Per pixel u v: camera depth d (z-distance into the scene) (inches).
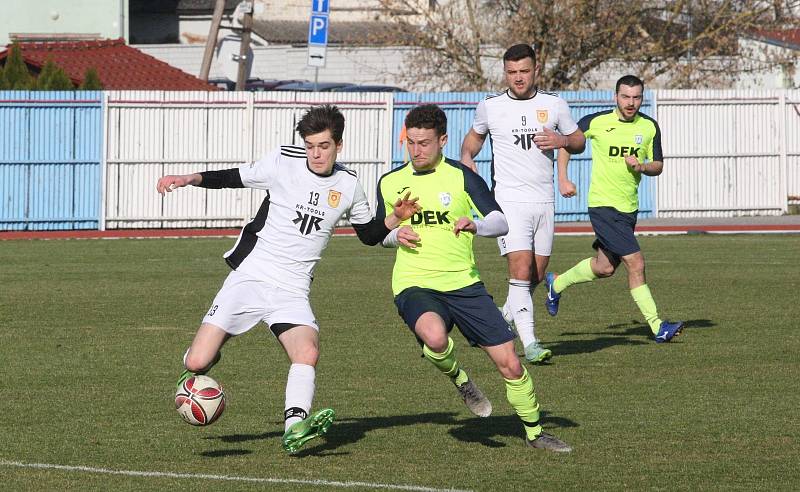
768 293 1745.8
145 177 3142.2
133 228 3152.1
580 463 776.3
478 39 4148.6
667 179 3415.4
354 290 1822.1
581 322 1498.5
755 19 4116.6
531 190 1186.0
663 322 1304.1
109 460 783.1
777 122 3425.2
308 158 786.2
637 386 1055.6
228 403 984.3
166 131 3137.3
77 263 2284.7
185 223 3181.6
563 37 4010.8
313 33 3383.4
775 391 1024.2
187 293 1787.6
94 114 3097.9
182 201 3171.8
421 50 4286.4
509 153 1186.6
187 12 6486.2
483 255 2461.9
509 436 859.4
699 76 4121.6
